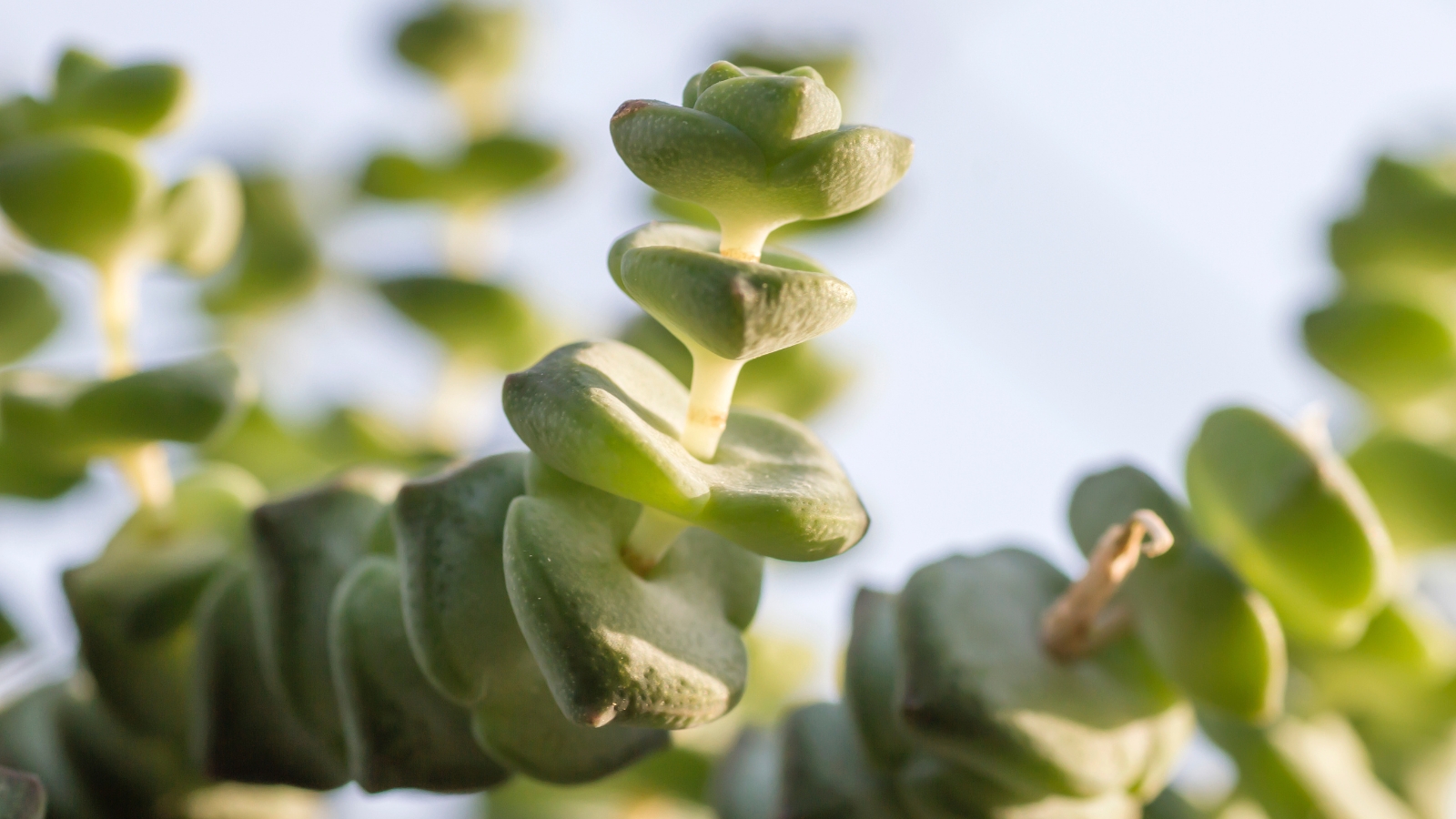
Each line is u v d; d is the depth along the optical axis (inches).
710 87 6.1
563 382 6.1
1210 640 6.8
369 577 6.6
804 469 6.4
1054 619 6.8
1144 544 6.8
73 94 7.4
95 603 7.1
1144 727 6.9
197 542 7.3
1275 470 7.0
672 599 6.4
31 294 7.9
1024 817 6.8
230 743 6.8
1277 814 7.6
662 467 6.1
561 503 6.3
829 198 6.1
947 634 6.8
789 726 7.1
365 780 6.5
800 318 6.0
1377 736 7.9
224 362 7.1
